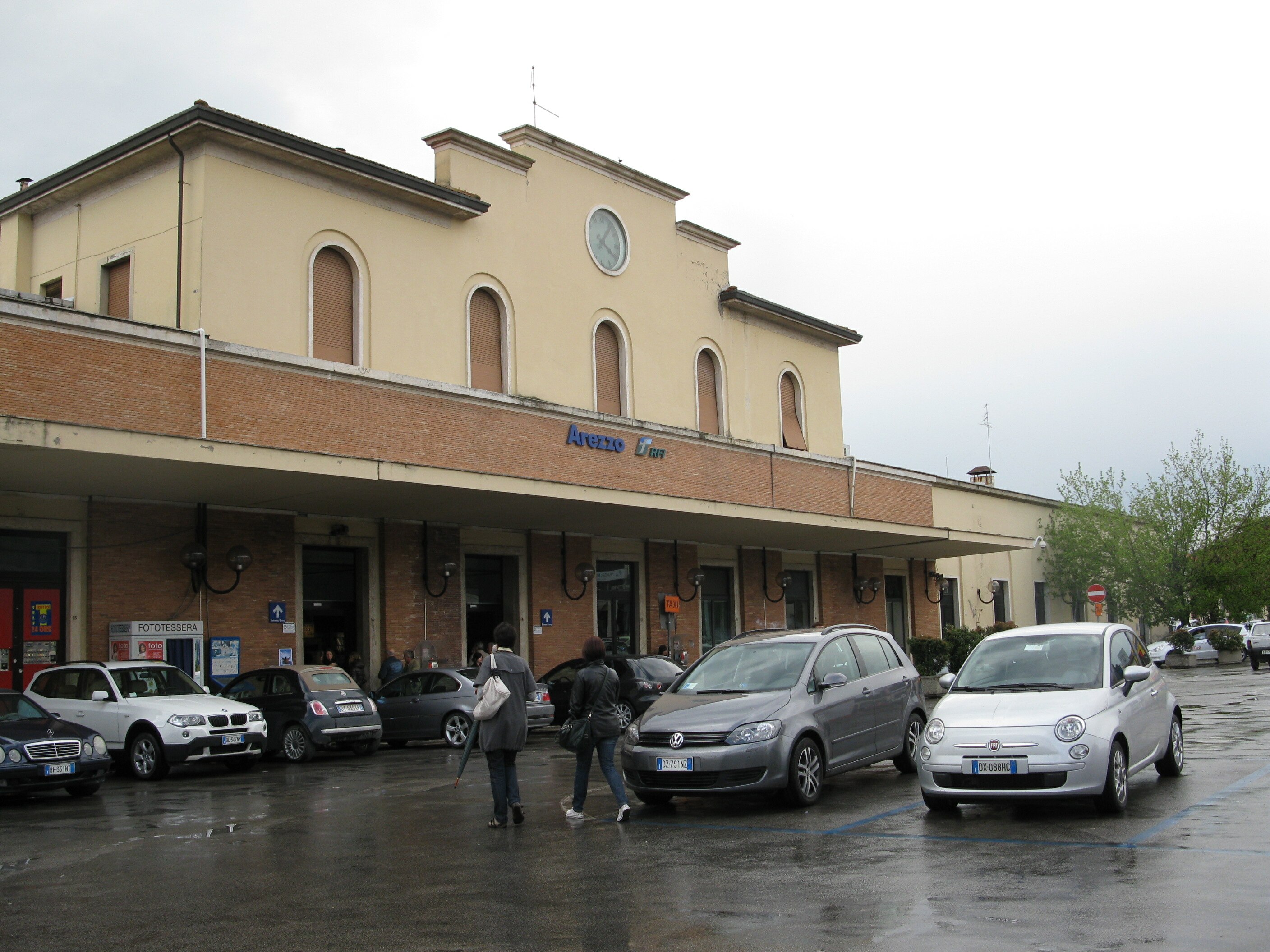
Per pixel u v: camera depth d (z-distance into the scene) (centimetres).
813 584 3372
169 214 1948
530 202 2534
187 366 1683
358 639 2173
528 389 2466
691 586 2903
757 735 1084
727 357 3081
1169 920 636
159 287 1947
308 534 2092
